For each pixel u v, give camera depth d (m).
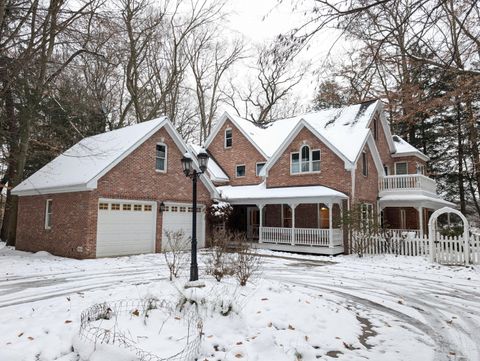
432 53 5.84
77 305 7.03
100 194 15.50
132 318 5.47
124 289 8.14
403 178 21.25
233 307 5.90
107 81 26.05
